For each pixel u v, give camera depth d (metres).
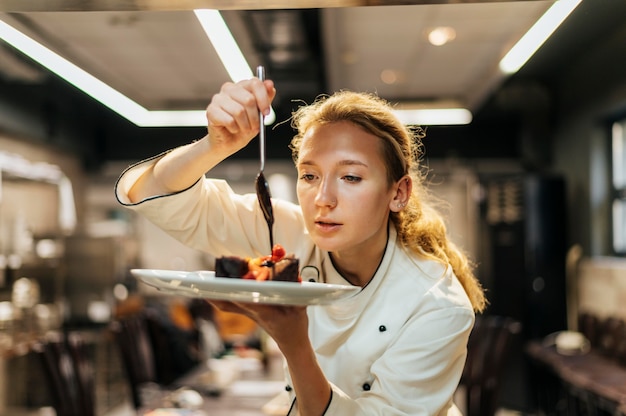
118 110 4.90
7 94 5.59
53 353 2.76
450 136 7.58
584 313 5.43
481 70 4.68
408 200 1.30
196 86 4.84
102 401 5.89
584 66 5.80
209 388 3.04
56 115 6.59
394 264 1.32
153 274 1.02
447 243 1.48
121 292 6.41
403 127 1.30
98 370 5.91
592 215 5.97
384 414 1.16
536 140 7.05
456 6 3.42
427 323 1.23
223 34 2.72
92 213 7.85
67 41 3.45
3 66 5.04
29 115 6.02
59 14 2.89
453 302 1.26
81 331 6.02
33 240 6.01
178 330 4.96
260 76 1.18
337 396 1.11
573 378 4.22
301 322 1.03
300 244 1.42
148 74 4.51
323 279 1.39
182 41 3.88
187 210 1.29
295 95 5.19
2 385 5.15
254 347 5.19
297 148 1.43
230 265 1.03
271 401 2.85
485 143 7.55
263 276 1.03
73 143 7.10
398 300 1.29
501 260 6.54
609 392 3.70
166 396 2.95
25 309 5.10
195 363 4.93
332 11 3.43
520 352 6.25
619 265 5.36
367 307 1.31
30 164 6.23
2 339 4.72
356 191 1.17
